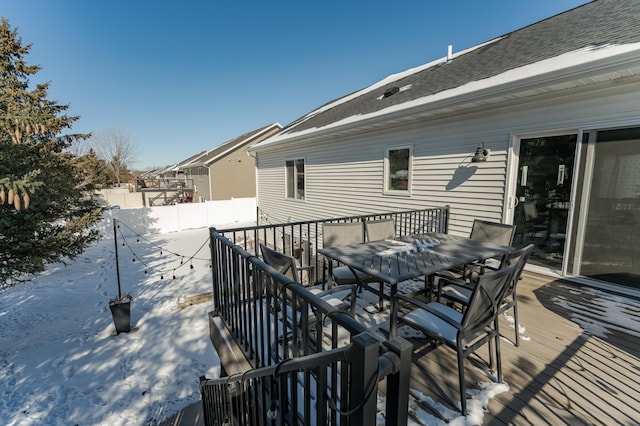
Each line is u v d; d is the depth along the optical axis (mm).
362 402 749
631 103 3078
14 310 5551
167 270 7812
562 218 3746
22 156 4367
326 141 7664
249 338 1966
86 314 5406
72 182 5969
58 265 8070
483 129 4395
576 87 3400
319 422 963
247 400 1804
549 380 1872
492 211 4383
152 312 5383
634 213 3209
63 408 3271
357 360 753
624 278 3316
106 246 10352
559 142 3686
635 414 1589
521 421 1548
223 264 2408
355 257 2508
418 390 1799
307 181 8562
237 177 18203
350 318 916
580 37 3896
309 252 3377
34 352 4230
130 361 4031
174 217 13352
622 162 3240
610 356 2123
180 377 3746
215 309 2744
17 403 3332
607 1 5219
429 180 5238
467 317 1624
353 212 7016
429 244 2920
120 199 18578
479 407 1648
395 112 5012
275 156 10219
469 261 2418
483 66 4949
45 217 5039
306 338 1185
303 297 1147
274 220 10586
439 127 4988
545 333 2445
